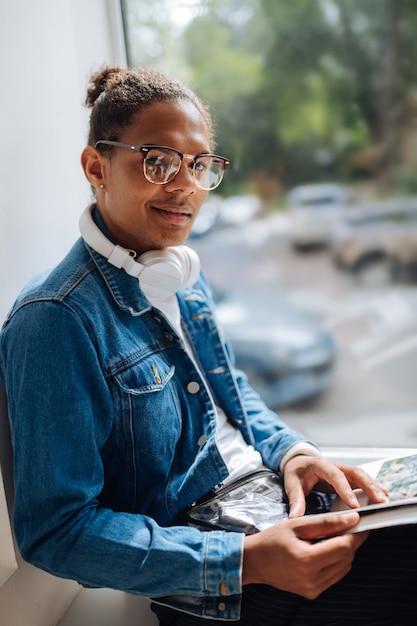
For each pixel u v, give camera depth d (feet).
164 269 2.91
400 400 8.54
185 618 2.90
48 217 3.44
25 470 2.50
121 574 2.47
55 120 3.52
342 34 7.70
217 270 11.85
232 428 3.49
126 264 2.87
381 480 3.10
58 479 2.46
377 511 2.51
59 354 2.52
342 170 11.28
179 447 3.02
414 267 12.73
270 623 2.73
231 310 11.29
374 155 10.51
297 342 9.37
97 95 3.07
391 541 2.68
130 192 2.81
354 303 12.56
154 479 2.85
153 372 2.82
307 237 13.33
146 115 2.77
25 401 2.50
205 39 5.74
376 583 2.66
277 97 7.97
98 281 2.81
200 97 3.22
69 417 2.50
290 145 9.73
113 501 2.87
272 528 2.53
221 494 3.02
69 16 3.71
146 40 4.71
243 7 6.77
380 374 9.52
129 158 2.78
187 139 2.81
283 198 11.95
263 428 3.58
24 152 3.19
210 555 2.47
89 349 2.59
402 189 11.68
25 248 3.19
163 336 3.00
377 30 7.60
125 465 2.80
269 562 2.44
